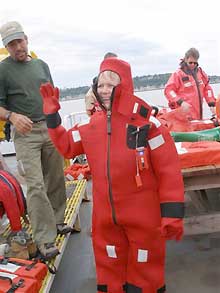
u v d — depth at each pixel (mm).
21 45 3062
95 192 2404
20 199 2895
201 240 3865
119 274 2502
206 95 5898
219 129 3613
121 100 2270
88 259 3664
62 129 2451
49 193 3463
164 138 2275
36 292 2502
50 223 3080
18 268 2639
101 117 2385
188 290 2992
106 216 2373
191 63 5707
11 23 3057
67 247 3975
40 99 3152
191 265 3385
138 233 2340
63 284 3242
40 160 3174
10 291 2350
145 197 2307
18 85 3102
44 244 2986
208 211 3555
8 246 3100
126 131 2277
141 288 2432
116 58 2324
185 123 3830
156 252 2389
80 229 4348
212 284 3051
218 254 3543
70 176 5797
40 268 2654
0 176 2861
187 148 3098
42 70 3236
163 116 3865
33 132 3141
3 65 3113
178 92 5719
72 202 4246
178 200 2232
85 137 2398
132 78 2359
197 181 3006
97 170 2354
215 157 2959
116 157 2277
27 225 3543
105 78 2299
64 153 2475
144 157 2229
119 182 2287
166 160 2262
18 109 3137
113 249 2451
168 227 2219
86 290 3117
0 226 3416
